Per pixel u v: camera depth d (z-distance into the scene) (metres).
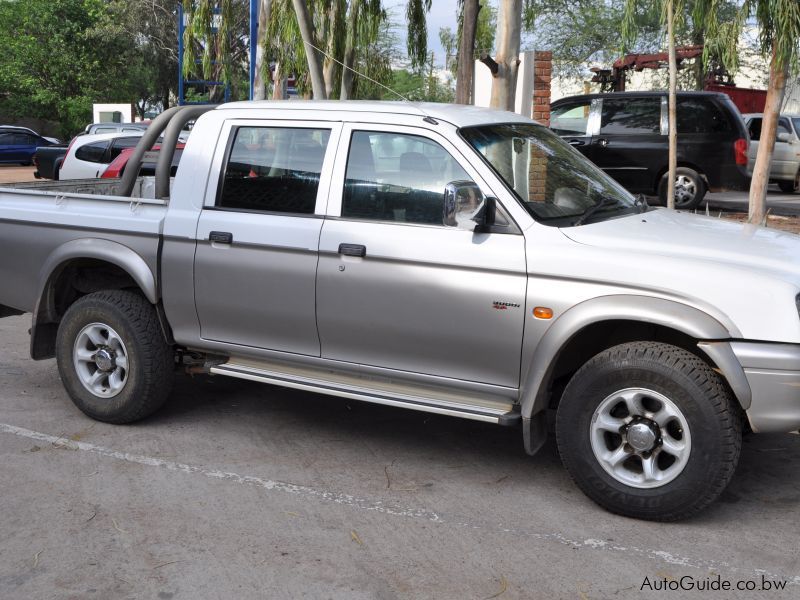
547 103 11.67
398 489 4.66
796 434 5.45
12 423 5.63
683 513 4.16
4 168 30.52
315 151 4.97
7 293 5.95
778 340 3.93
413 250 4.57
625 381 4.16
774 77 12.66
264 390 6.40
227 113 5.27
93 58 43.00
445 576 3.74
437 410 4.55
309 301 4.90
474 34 10.84
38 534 4.12
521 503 4.49
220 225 5.12
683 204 14.98
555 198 4.71
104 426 5.60
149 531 4.15
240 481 4.75
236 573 3.77
